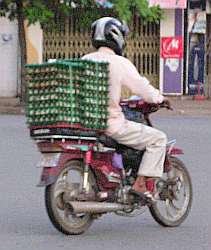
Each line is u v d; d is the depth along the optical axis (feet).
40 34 114.52
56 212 30.91
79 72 30.73
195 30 115.55
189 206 34.81
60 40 115.14
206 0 115.55
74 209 30.63
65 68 30.48
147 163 31.91
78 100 30.73
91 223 32.48
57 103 30.40
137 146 31.96
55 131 30.48
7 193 41.83
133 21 114.52
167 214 34.14
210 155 57.26
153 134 31.94
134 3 93.76
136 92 31.48
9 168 50.06
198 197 41.32
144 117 32.94
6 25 115.65
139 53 115.85
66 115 30.55
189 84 116.37
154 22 108.99
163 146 32.12
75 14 97.09
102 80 31.22
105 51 32.04
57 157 30.63
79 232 31.96
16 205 38.73
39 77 30.78
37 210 37.52
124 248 30.04
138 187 32.17
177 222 34.40
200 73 116.67
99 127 31.17
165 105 32.24
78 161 31.24
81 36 115.24
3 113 93.45
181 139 66.90
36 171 48.96
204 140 66.44
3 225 34.12
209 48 118.01
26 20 98.63
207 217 36.52
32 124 30.99
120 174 31.96
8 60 116.47
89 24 96.12
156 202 33.42
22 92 97.25
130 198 32.12
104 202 31.65
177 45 115.14
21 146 60.64
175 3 112.98
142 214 37.09
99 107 31.14
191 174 48.67
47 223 34.58
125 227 34.06
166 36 115.14
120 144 31.94
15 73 116.57
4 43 115.96
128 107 32.40
